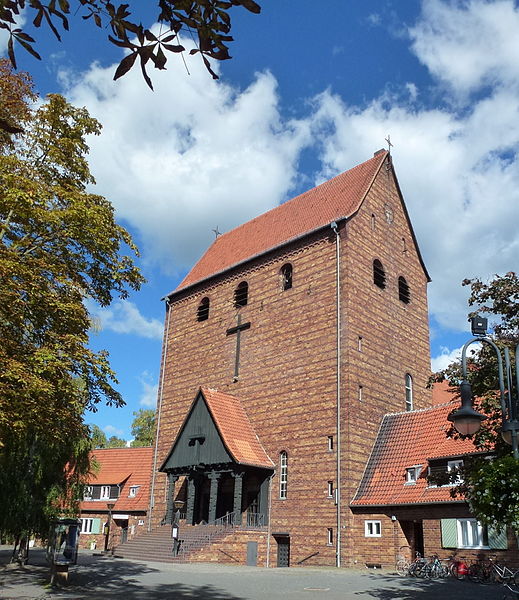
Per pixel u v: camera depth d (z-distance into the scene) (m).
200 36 4.87
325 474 33.09
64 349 19.55
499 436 17.11
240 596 18.80
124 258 23.08
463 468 17.58
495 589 21.36
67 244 21.78
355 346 34.75
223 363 42.00
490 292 19.20
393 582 23.77
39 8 4.78
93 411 21.23
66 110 23.02
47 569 26.47
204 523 36.41
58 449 28.33
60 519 27.52
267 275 41.00
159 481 43.94
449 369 19.75
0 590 19.41
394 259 40.16
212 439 36.50
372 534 30.77
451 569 25.75
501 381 13.77
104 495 52.91
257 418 37.97
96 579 22.91
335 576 25.94
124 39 4.83
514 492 12.33
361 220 38.06
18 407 17.95
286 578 24.70
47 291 19.34
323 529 32.16
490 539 26.23
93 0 4.74
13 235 20.83
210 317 44.59
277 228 44.12
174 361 46.59
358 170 42.41
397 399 36.78
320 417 34.41
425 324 41.38
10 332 18.98
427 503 28.70
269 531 34.47
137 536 38.69
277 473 35.56
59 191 20.92
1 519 26.28
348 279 35.69
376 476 32.25
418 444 32.22
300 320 37.56
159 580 22.94
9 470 26.72
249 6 4.76
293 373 36.78
